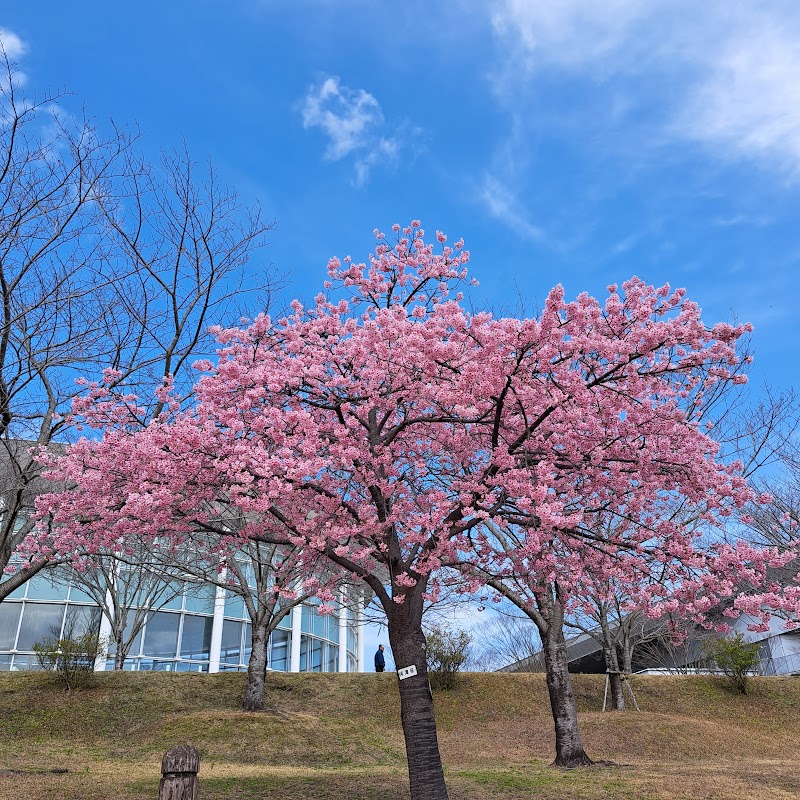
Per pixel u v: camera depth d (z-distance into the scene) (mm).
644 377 8320
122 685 18406
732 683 21078
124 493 8453
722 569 8227
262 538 8969
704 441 8969
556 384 7883
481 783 10516
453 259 11117
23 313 8828
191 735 14891
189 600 25312
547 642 13148
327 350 9641
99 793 9023
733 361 7934
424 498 9562
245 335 9492
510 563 9758
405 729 7965
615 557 8805
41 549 8953
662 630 22062
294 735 15211
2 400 9164
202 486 8484
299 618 27875
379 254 11227
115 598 20875
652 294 8219
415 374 8547
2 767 11164
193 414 8930
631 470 9047
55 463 8797
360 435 8906
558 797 9281
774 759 14672
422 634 8398
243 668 25656
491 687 20531
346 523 8414
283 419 8055
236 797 9445
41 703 16922
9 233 8766
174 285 10508
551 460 8555
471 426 9547
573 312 7352
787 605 7727
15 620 22828
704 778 10734
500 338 7488
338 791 9891
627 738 15977
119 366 10102
